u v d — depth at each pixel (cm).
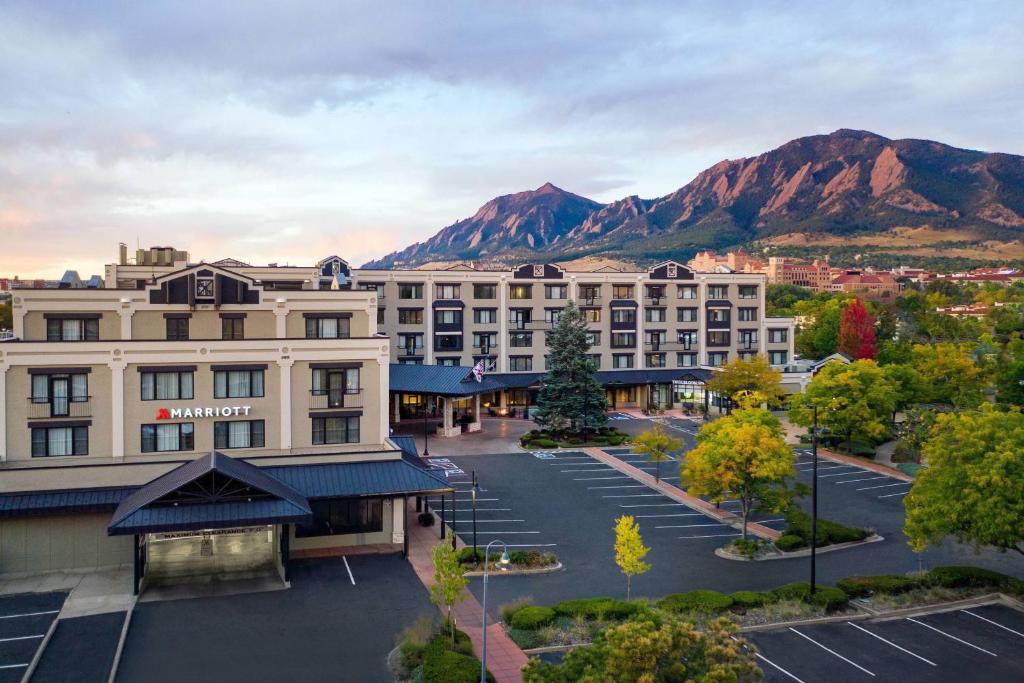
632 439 7906
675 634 2495
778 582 4475
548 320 10825
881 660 3475
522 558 4684
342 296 5981
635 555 3991
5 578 4306
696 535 5384
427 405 9319
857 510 6072
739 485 5119
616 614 3828
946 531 4219
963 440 4297
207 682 3141
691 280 11375
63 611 3844
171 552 4834
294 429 5381
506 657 3409
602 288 11031
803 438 8544
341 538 4953
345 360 5488
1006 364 10012
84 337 5697
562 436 8656
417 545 5019
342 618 3828
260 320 5838
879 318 14075
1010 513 3938
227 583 4294
